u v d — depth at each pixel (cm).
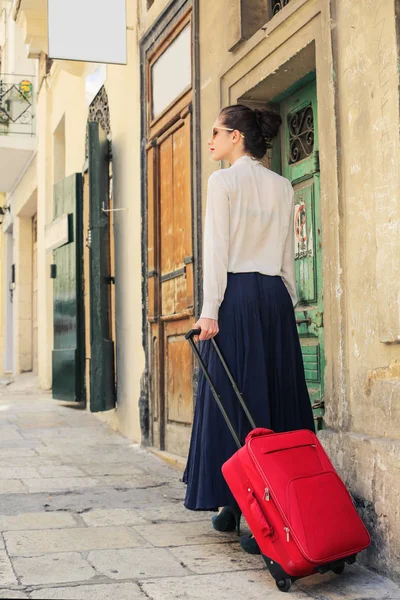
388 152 269
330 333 306
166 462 496
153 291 540
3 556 279
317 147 386
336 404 301
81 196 797
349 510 246
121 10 518
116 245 660
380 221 272
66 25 506
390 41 271
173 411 510
